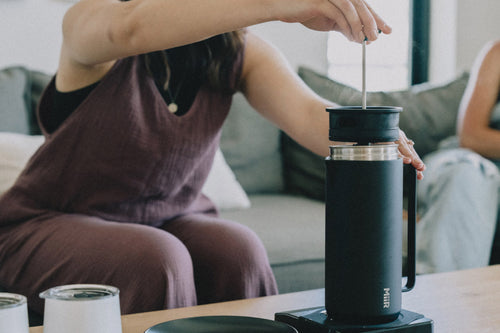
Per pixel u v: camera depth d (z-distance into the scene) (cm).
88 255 116
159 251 111
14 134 194
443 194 201
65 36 118
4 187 178
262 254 128
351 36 83
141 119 128
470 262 200
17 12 249
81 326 63
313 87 259
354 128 73
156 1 99
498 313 90
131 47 104
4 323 62
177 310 93
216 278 125
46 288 121
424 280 110
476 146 244
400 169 74
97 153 129
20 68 217
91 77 128
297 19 89
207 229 132
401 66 374
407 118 267
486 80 250
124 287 110
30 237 129
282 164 257
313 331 78
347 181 73
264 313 91
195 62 133
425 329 78
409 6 376
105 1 114
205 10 95
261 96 137
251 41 142
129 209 135
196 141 136
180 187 141
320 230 191
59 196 133
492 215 206
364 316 75
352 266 74
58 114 133
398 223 75
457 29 369
